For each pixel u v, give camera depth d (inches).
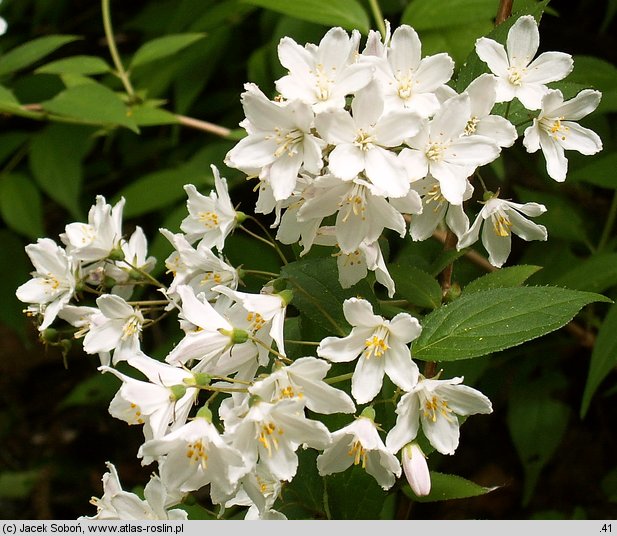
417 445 12.4
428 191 12.8
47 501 22.6
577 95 13.1
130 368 17.0
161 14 18.7
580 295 12.2
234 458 11.8
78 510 22.6
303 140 12.4
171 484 12.2
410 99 12.6
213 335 12.4
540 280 16.4
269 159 12.5
